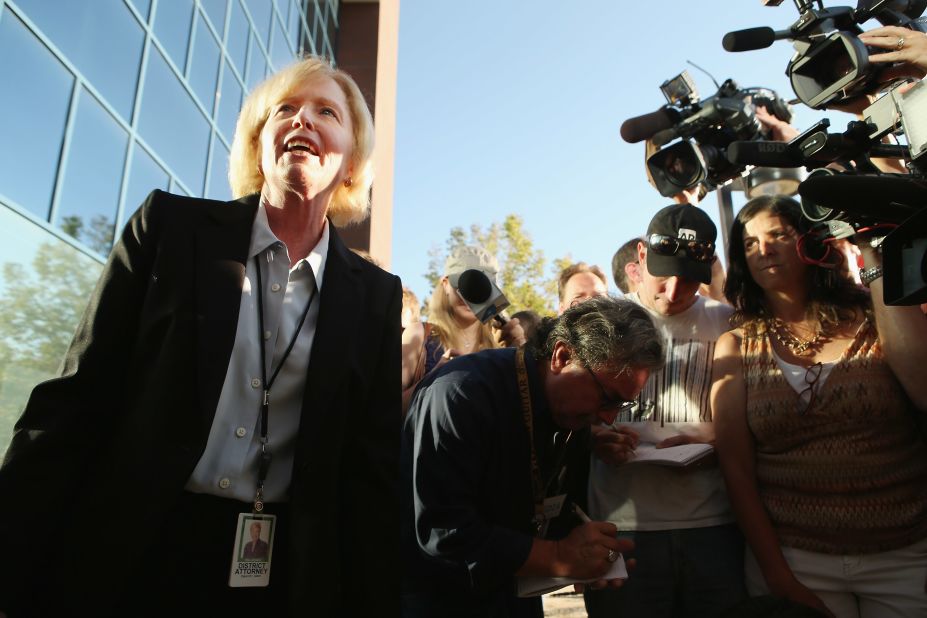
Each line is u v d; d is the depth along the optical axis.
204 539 1.42
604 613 2.37
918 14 2.31
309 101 1.76
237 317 1.51
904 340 2.07
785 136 3.12
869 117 1.83
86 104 5.68
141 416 1.38
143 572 1.36
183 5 7.50
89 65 5.73
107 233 6.05
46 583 1.31
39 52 5.10
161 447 1.37
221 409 1.48
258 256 1.63
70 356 1.42
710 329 2.59
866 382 2.16
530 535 2.10
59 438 1.33
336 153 1.73
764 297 2.48
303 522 1.47
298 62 1.83
